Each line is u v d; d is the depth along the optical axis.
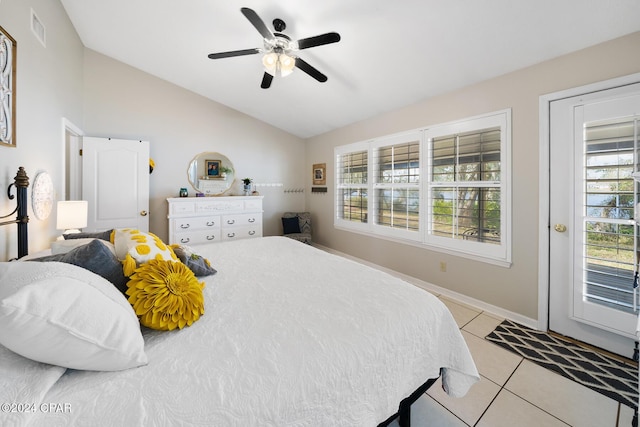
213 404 0.68
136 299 0.98
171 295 1.03
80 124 3.31
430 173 3.09
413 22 2.09
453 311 2.62
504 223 2.46
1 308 0.59
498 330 2.27
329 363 0.86
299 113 4.25
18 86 1.73
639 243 1.80
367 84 3.06
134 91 3.79
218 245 2.41
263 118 4.75
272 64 2.21
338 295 1.34
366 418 0.91
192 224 3.89
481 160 2.66
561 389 1.61
